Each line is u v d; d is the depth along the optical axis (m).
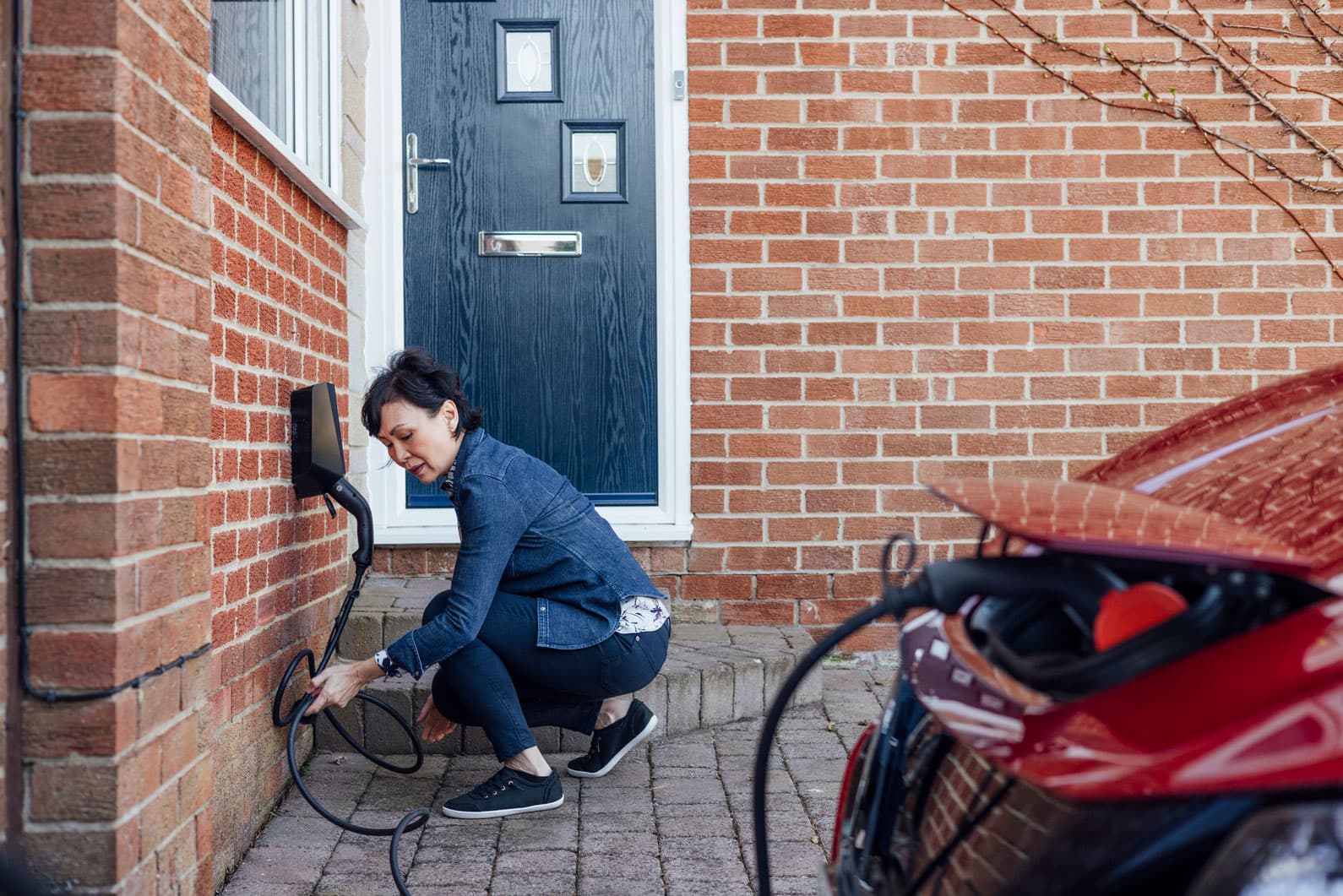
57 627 1.93
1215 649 1.09
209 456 2.39
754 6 4.47
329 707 3.33
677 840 2.90
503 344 4.58
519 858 2.79
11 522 1.91
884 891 1.47
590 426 4.58
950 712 1.28
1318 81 4.49
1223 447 1.71
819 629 4.50
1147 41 4.49
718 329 4.49
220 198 2.71
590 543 3.16
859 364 4.49
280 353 3.20
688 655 3.99
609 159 4.58
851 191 4.48
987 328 4.50
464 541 3.03
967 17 4.47
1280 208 4.51
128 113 1.96
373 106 4.49
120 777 1.96
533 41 4.57
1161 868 0.99
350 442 4.07
